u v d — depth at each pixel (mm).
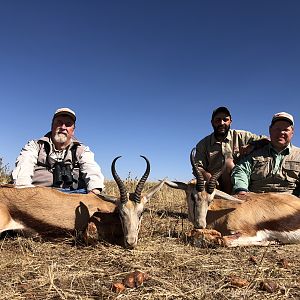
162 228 2059
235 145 2621
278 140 2184
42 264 1361
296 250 1694
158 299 1083
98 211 1793
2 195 1732
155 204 2877
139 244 1690
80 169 2162
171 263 1401
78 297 1082
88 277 1246
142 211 1761
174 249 1605
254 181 2291
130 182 3346
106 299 1071
